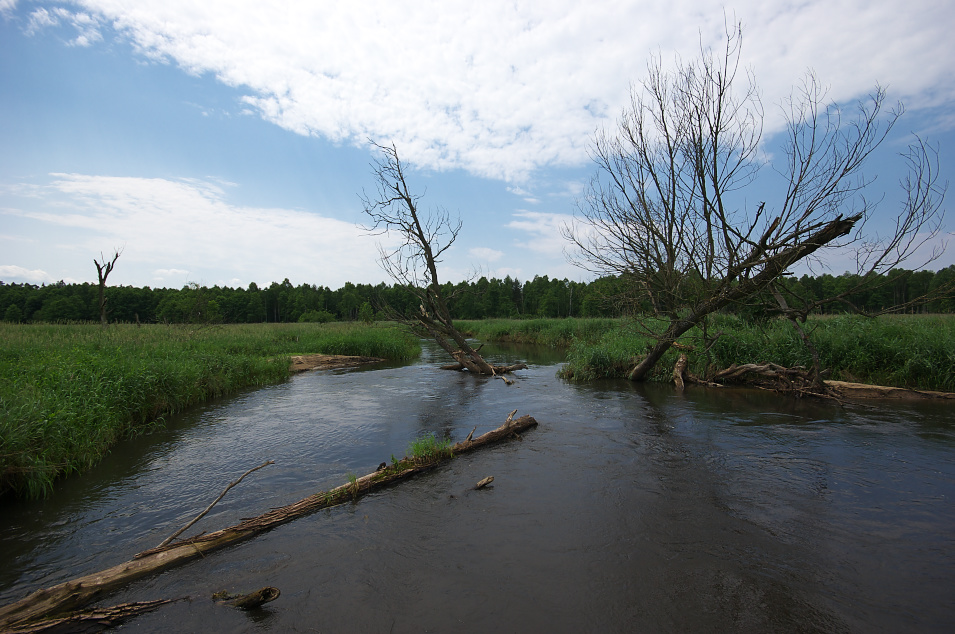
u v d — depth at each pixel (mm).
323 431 8727
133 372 9625
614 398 11578
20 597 3775
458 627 3314
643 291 12883
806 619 3348
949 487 5625
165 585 3898
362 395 12492
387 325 34031
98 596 3711
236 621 3439
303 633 3295
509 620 3383
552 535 4637
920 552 4207
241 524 4746
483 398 11883
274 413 10281
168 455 7355
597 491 5711
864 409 9758
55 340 14555
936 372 10633
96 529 4949
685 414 9648
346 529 4836
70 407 7199
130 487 6086
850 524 4754
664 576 3908
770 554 4223
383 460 7074
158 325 24062
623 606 3521
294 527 4898
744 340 13344
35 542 4672
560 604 3559
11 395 6707
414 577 3957
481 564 4137
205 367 12695
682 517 4984
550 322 33688
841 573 3904
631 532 4672
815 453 6957
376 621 3402
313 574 4031
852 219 8938
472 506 5340
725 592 3682
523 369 18188
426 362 21625
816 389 11000
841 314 14281
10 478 5734
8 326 21203
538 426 8891
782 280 11422
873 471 6176
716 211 10383
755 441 7621
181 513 5324
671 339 12297
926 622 3283
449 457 6988
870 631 3209
